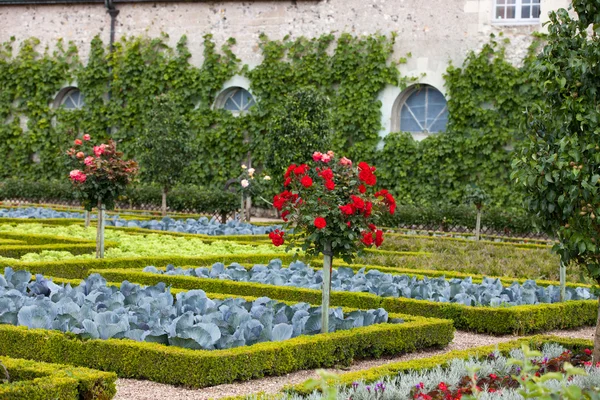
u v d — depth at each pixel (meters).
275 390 5.79
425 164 21.78
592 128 6.37
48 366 5.25
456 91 21.50
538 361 6.18
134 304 7.80
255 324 6.71
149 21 24.69
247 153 23.62
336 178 7.09
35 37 25.91
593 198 6.21
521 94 20.95
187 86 24.25
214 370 5.81
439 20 21.81
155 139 19.97
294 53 23.16
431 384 5.44
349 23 22.70
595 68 6.43
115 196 11.94
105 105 25.06
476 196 17.94
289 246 7.25
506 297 9.34
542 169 6.35
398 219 20.70
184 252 13.40
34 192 24.47
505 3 21.28
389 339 7.13
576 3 6.63
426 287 9.34
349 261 7.11
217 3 24.02
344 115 22.58
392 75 22.20
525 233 19.83
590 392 4.05
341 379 5.50
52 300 7.65
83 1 25.23
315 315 7.05
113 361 6.05
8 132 25.98
